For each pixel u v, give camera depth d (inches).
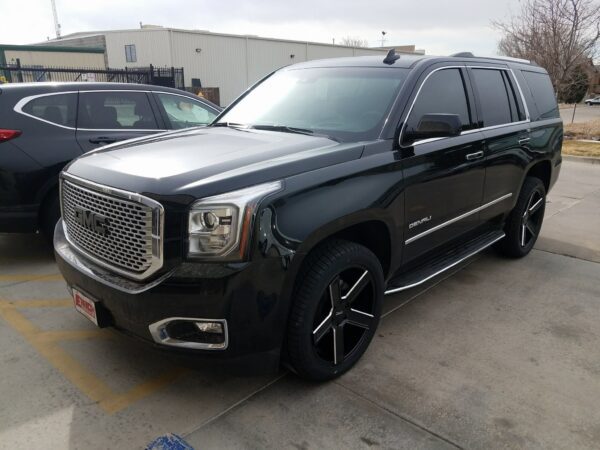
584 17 660.1
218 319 93.3
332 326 113.3
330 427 101.7
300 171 104.1
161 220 92.0
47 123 186.4
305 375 110.6
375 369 122.2
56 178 184.2
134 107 212.4
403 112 130.6
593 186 356.2
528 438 99.2
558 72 684.7
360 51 1421.0
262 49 1182.9
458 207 151.5
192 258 92.2
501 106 177.2
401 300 162.9
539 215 209.9
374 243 127.6
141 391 112.7
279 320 99.4
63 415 104.2
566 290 172.2
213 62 1102.4
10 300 158.4
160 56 1043.3
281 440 97.9
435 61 149.5
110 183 101.4
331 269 106.7
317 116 139.6
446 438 98.9
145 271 96.2
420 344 134.5
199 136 135.0
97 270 105.4
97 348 130.1
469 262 199.3
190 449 94.2
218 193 93.3
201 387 114.5
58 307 153.6
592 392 114.2
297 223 98.5
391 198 120.4
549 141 204.2
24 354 126.8
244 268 92.2
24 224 182.7
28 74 648.4
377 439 98.5
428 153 133.6
